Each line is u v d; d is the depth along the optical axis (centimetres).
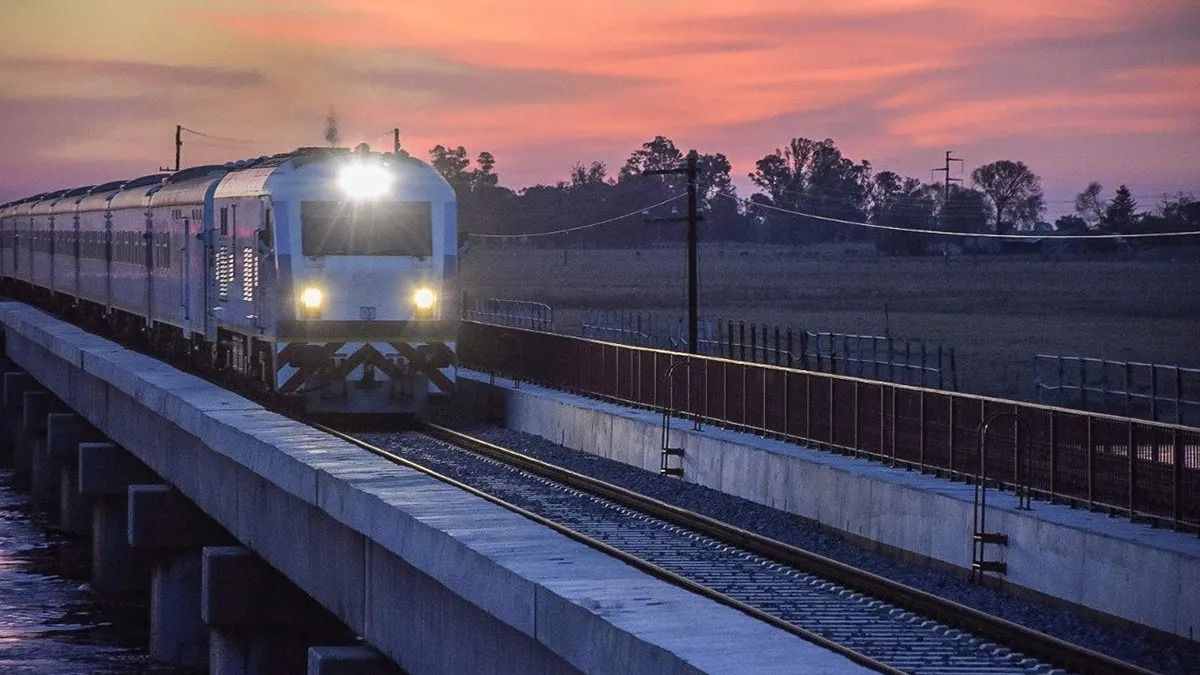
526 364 6550
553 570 2183
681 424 4816
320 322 5184
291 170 5269
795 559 3108
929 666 2266
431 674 2577
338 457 3334
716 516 3912
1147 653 2464
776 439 4469
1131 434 2941
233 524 3962
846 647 2259
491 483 4212
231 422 3959
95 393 6188
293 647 3959
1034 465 3269
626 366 5484
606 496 4000
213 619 3906
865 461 3934
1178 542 2653
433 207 5316
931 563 3306
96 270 8644
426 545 2527
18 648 4800
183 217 6494
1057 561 2870
